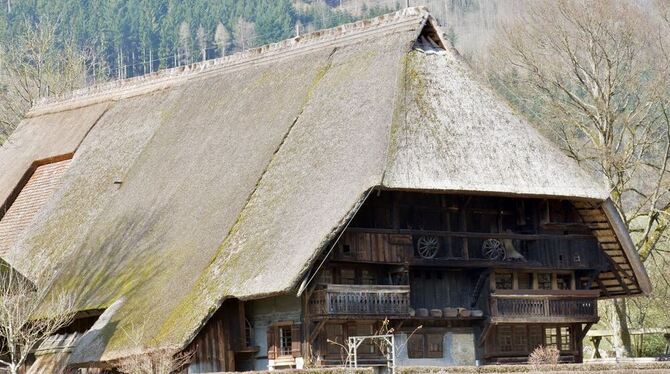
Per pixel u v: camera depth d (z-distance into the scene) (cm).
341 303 4850
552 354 5159
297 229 4800
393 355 4591
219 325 4947
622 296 5791
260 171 5275
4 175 6912
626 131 7200
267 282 4647
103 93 6988
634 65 6719
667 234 6969
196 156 5794
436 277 5275
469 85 5225
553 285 5528
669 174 6794
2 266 5100
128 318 5059
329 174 4947
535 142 5194
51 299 5416
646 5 6969
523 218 5394
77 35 15425
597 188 5197
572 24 6644
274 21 17362
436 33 5344
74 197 6288
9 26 13600
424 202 5181
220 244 5056
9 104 8550
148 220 5656
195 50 16650
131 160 6216
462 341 5281
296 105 5488
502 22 8250
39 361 5603
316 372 4244
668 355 6756
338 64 5522
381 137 4884
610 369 4656
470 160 4972
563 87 6650
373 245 4972
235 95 5959
